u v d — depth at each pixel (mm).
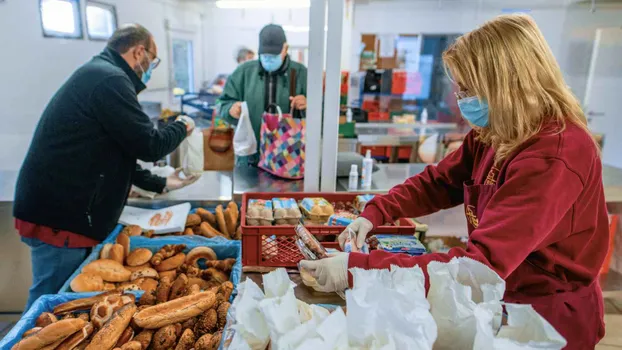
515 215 750
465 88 902
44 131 1530
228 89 2742
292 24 5332
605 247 933
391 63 5109
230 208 1895
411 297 588
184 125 1808
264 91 2666
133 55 1660
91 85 1505
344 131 3432
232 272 1384
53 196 1542
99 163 1565
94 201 1594
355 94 4930
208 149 2549
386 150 3949
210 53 5414
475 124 949
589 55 4289
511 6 4598
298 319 617
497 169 938
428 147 3977
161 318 1080
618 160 4426
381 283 615
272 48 2543
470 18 4883
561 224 849
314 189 1870
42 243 1592
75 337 1031
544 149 792
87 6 3010
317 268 827
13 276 1948
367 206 1253
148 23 3994
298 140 2092
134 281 1438
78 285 1350
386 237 1273
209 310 1139
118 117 1525
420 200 1270
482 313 579
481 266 664
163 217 1850
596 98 4359
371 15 4941
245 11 5250
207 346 1013
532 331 571
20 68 2488
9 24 2395
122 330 1053
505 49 816
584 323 936
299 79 2695
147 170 2037
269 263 1279
